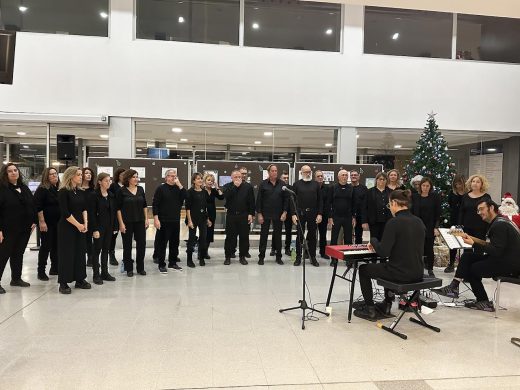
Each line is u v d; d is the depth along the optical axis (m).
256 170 7.38
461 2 4.80
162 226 5.33
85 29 7.16
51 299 4.09
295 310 3.87
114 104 7.18
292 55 7.59
